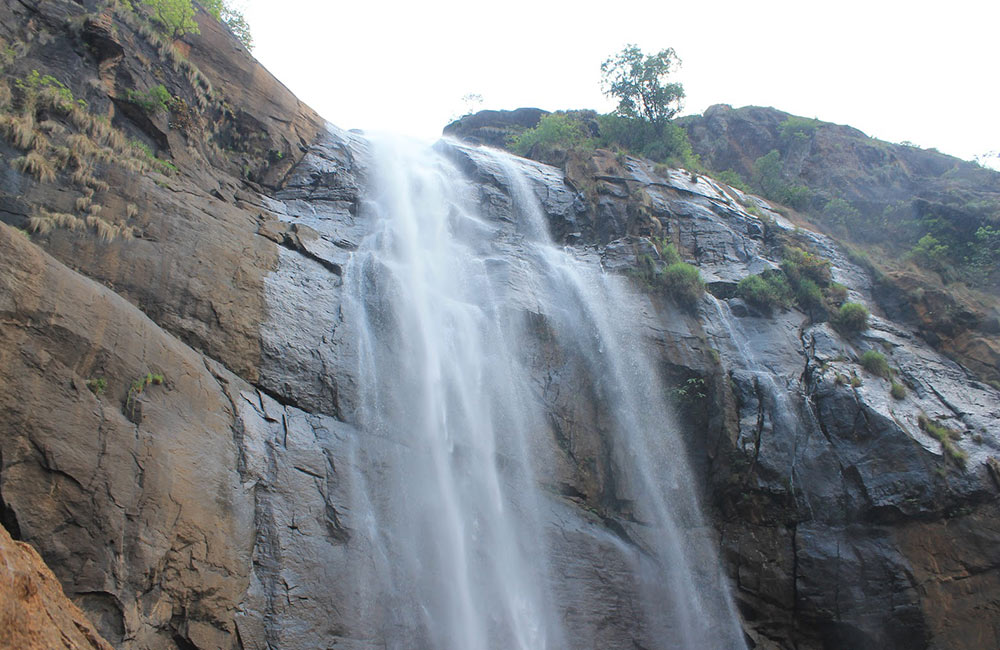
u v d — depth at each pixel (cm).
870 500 1777
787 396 1988
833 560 1736
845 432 1895
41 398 1084
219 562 1190
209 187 1920
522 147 3356
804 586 1725
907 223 3088
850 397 1941
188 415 1284
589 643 1522
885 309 2503
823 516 1797
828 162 3659
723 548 1805
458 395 1775
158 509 1142
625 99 3512
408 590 1383
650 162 3061
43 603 753
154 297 1451
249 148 2195
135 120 1845
